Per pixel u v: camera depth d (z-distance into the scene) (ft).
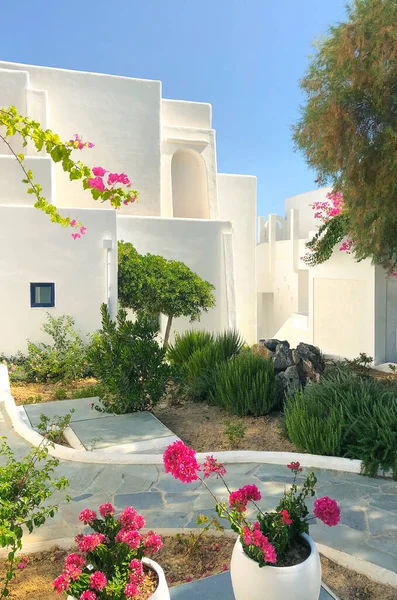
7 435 25.46
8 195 42.68
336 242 44.45
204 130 69.31
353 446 21.24
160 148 64.54
